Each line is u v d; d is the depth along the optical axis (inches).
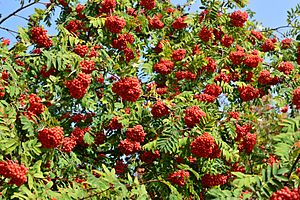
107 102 285.3
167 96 324.2
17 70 270.7
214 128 259.4
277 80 347.9
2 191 184.5
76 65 262.7
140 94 266.1
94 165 297.9
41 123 214.7
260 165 302.4
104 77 298.8
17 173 181.5
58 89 263.0
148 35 379.2
